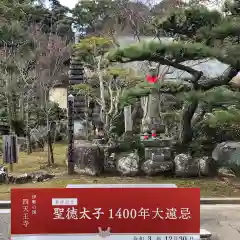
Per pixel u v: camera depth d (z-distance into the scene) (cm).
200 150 1379
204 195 1060
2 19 2623
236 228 816
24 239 437
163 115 1695
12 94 2253
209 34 1181
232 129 1459
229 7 1253
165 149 1307
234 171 1280
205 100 1185
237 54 1148
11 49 2359
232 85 1341
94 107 2542
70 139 1330
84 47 1917
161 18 1232
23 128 2194
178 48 1131
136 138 1454
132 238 441
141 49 1145
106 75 1980
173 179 1255
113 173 1319
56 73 2777
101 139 1585
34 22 3228
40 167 1460
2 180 1197
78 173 1323
